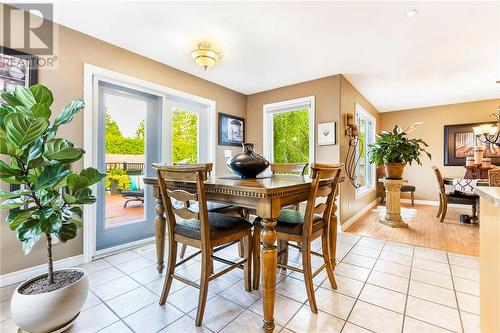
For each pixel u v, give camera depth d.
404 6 1.87
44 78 2.02
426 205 5.24
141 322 1.44
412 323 1.42
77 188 1.35
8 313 1.52
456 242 2.87
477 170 3.56
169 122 3.08
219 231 1.52
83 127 2.23
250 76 3.36
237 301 1.66
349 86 3.59
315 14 1.97
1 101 1.76
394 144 3.42
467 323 1.42
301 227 1.58
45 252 2.04
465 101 4.85
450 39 2.37
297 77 3.40
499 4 1.83
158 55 2.71
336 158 3.24
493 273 1.05
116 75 2.47
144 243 2.81
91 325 1.41
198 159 3.47
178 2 1.83
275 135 4.11
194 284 1.47
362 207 4.39
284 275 2.04
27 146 1.30
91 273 2.07
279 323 1.42
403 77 3.42
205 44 2.42
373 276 2.01
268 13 1.96
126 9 1.91
